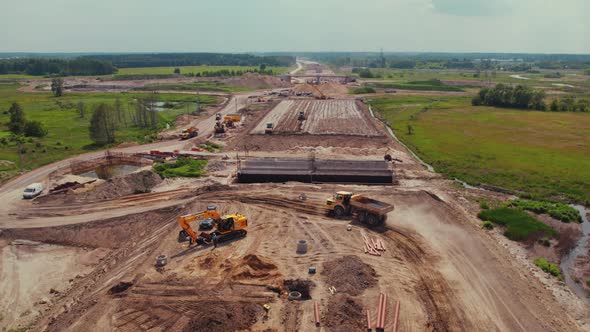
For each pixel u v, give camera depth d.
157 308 27.34
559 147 74.69
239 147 75.81
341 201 42.53
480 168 62.00
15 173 58.06
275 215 43.34
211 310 26.66
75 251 37.38
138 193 50.81
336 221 41.84
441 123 99.31
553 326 26.42
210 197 48.62
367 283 29.95
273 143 77.88
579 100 134.12
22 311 29.00
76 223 41.34
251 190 51.19
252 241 37.25
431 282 30.75
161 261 33.03
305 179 56.03
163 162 64.50
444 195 50.56
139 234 40.09
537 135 85.00
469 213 45.09
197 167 61.72
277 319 25.95
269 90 183.88
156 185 54.28
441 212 44.50
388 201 47.50
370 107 130.12
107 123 80.25
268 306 27.08
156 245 36.78
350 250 35.50
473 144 77.56
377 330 24.95
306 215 43.41
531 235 39.16
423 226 40.97
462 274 32.06
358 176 55.50
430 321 26.19
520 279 31.78
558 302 29.09
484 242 37.84
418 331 25.20
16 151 69.56
